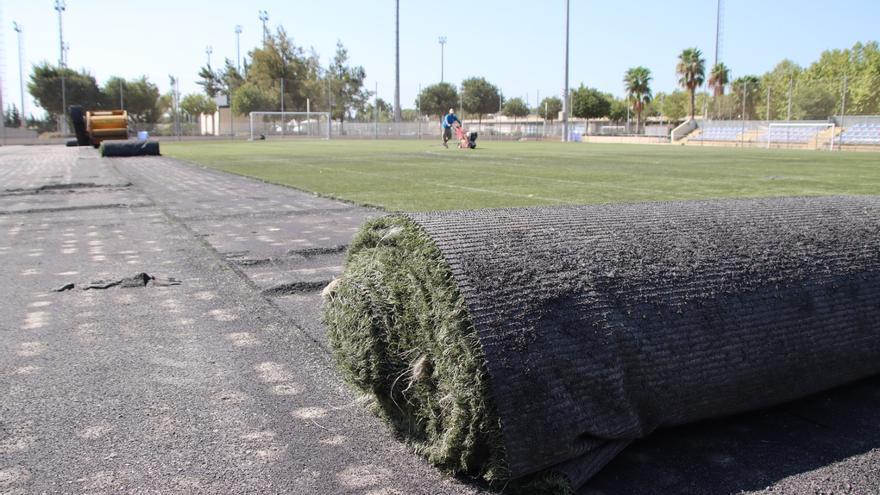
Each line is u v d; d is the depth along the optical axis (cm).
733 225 309
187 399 299
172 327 405
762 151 3181
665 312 245
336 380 322
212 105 8950
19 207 984
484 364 209
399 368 260
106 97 7556
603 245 267
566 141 4928
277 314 431
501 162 2034
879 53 7106
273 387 313
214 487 224
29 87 7094
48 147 4047
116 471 235
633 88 6925
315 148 3328
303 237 703
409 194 1077
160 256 617
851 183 1259
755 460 245
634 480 231
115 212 925
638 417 237
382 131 6300
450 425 228
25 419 278
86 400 297
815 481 229
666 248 274
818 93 4609
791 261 284
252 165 1930
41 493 220
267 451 250
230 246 658
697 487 226
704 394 249
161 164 2034
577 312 230
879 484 227
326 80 9275
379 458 245
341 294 291
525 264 240
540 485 217
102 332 396
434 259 237
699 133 4728
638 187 1183
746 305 261
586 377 221
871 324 287
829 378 280
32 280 526
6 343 376
